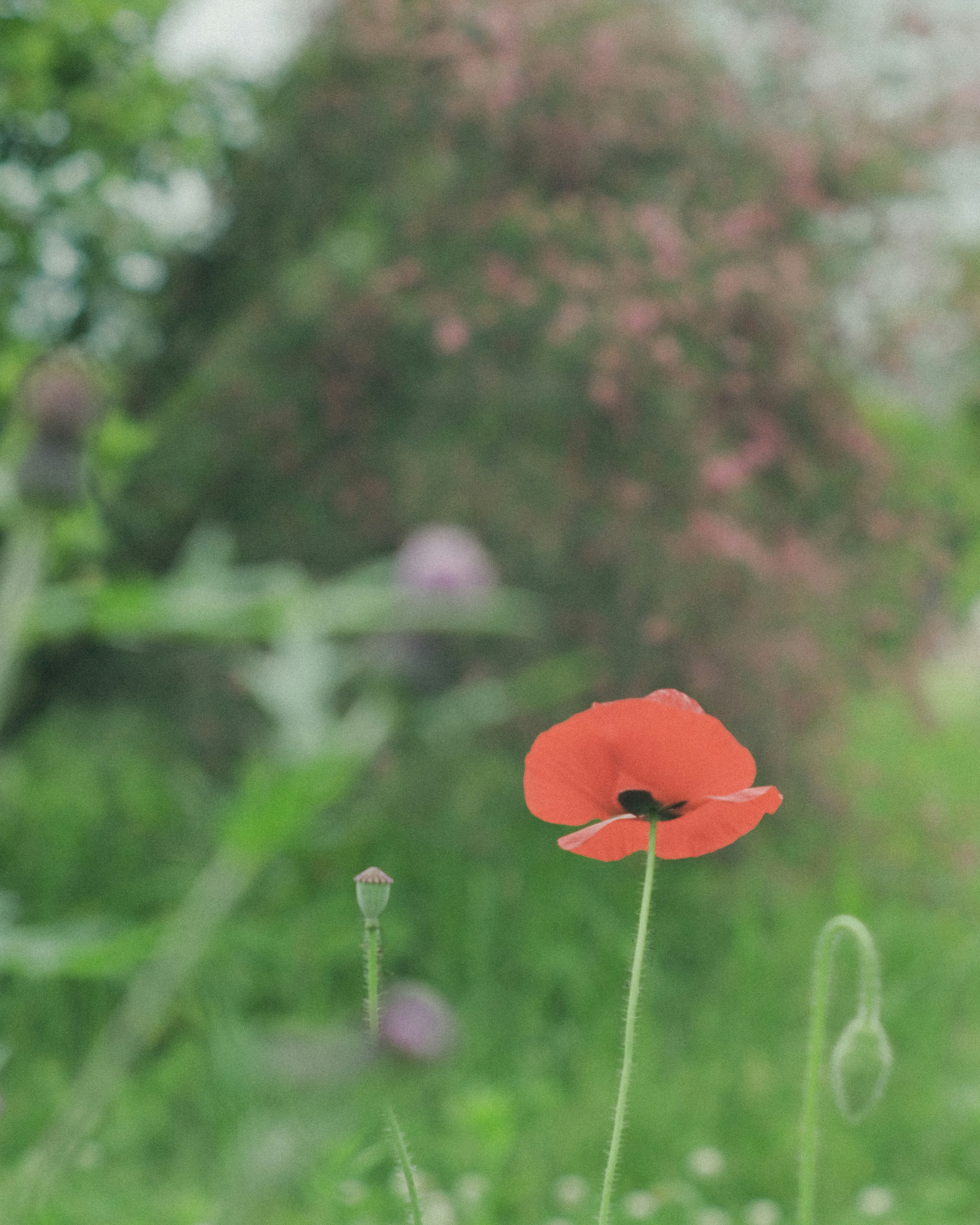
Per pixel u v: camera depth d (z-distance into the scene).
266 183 6.01
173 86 5.53
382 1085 0.75
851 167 5.57
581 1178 3.21
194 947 1.76
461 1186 2.94
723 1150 3.41
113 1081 1.64
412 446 5.57
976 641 7.60
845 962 4.86
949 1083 3.88
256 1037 0.73
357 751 1.30
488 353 5.33
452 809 5.43
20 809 5.33
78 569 3.51
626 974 4.52
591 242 5.27
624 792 0.94
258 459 5.77
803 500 5.79
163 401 6.16
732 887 5.52
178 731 5.75
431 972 4.50
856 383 6.24
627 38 5.43
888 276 5.92
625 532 5.29
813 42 5.73
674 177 5.57
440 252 5.50
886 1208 3.08
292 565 5.72
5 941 1.39
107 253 5.87
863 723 8.30
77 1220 2.53
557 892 5.00
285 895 4.43
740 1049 4.07
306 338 5.59
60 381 2.11
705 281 5.27
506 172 5.59
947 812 6.86
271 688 2.17
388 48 5.47
